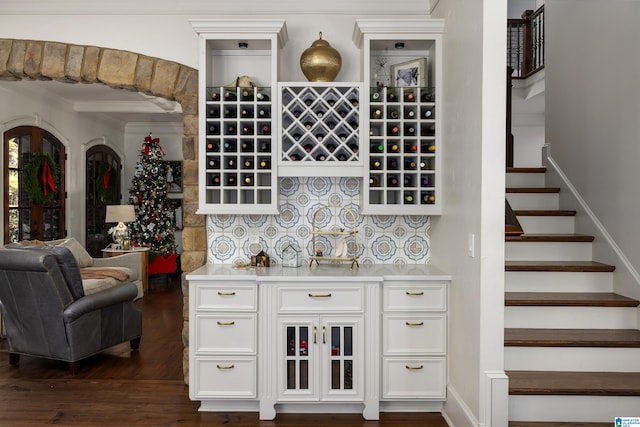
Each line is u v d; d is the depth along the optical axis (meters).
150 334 5.20
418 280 3.10
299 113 3.49
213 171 3.34
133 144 9.65
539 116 8.84
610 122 3.49
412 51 3.63
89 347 4.04
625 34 3.33
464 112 2.85
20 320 4.03
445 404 3.13
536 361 2.88
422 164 3.35
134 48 3.62
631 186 3.22
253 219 3.68
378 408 3.09
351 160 3.37
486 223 2.54
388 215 3.68
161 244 8.58
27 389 3.59
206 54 3.35
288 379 3.10
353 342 3.08
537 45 7.30
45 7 3.60
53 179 7.07
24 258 3.75
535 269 3.35
